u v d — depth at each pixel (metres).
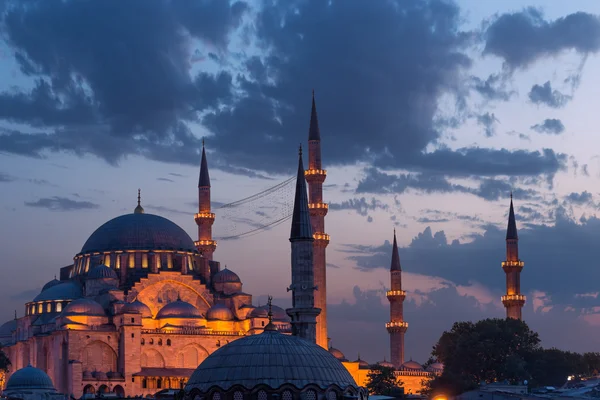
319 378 95.62
